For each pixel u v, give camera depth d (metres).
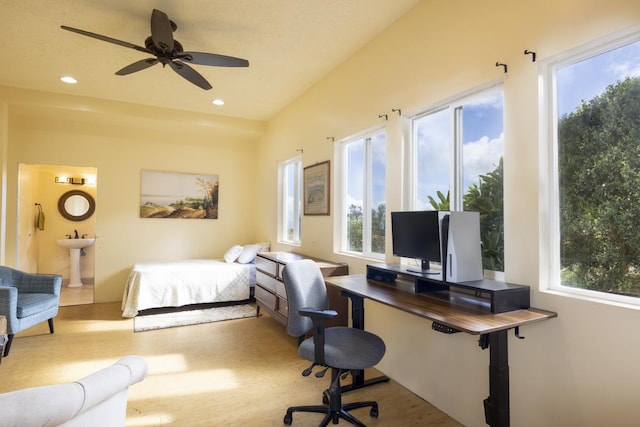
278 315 3.72
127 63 3.52
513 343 1.86
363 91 3.18
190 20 2.76
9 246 4.59
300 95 4.43
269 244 5.37
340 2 2.55
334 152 3.64
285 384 2.63
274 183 5.29
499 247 2.10
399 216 2.43
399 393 2.53
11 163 4.61
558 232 1.76
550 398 1.69
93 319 4.23
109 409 1.02
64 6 2.57
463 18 2.22
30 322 3.31
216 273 4.77
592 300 1.56
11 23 2.79
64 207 6.21
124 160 5.24
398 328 2.70
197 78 3.05
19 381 2.63
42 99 4.25
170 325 4.00
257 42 3.12
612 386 1.47
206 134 5.69
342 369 1.99
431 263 2.56
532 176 1.80
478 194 2.23
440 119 2.53
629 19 1.45
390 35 2.85
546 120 1.80
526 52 1.83
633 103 1.51
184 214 5.63
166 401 2.36
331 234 3.68
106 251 5.12
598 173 1.62
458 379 2.18
